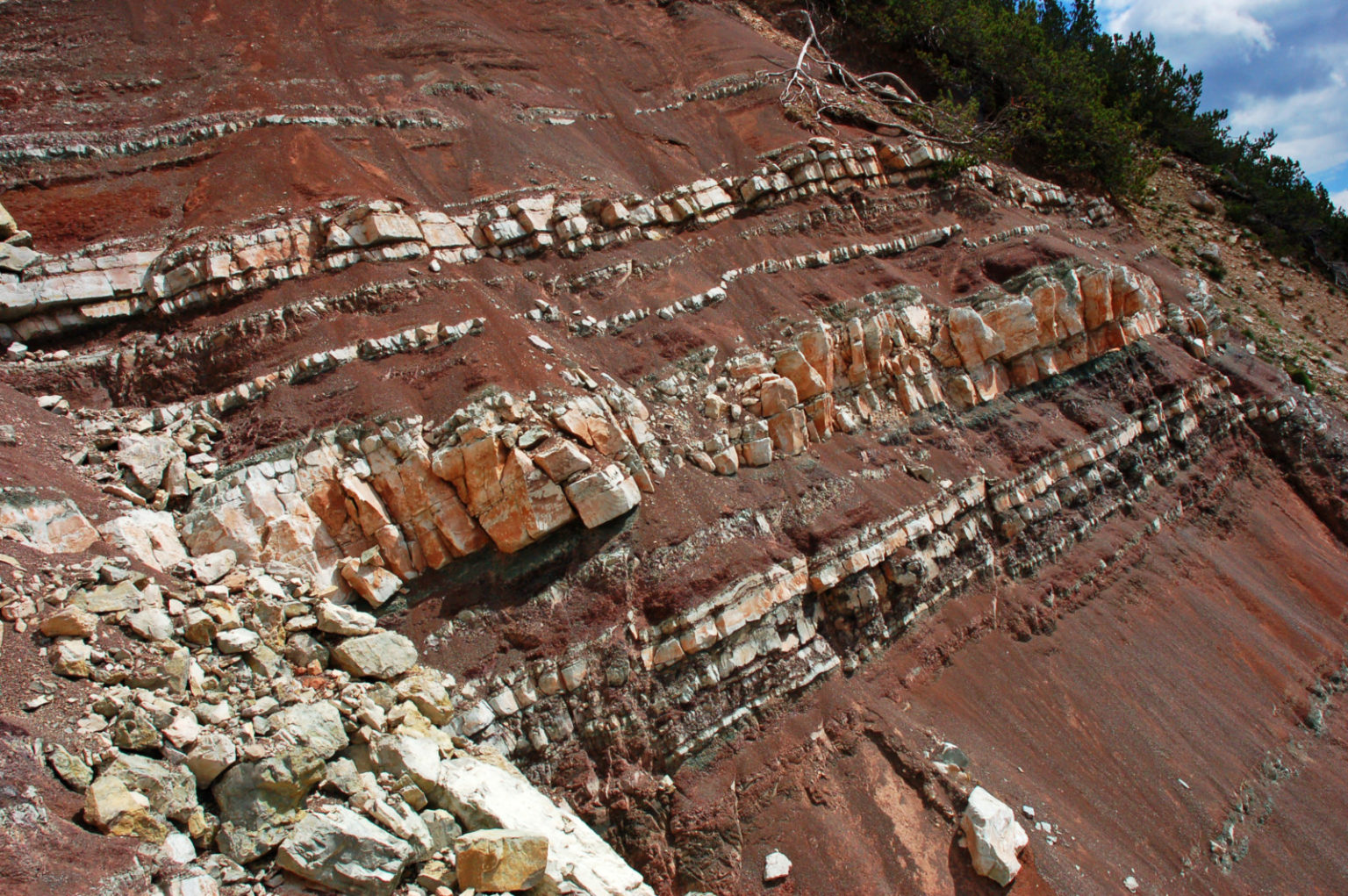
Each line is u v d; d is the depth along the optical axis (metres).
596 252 16.23
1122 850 12.23
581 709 11.25
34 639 8.36
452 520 11.88
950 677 13.77
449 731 10.52
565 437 12.31
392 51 18.64
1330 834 13.91
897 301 17.05
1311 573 19.16
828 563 13.24
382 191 15.06
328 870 7.94
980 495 15.58
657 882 10.60
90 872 6.78
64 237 13.34
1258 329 25.69
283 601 10.37
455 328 13.37
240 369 12.59
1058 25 31.58
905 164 20.12
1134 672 14.99
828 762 12.00
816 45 24.03
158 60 16.48
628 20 23.00
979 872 11.05
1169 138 33.16
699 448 13.82
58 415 11.62
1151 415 19.22
